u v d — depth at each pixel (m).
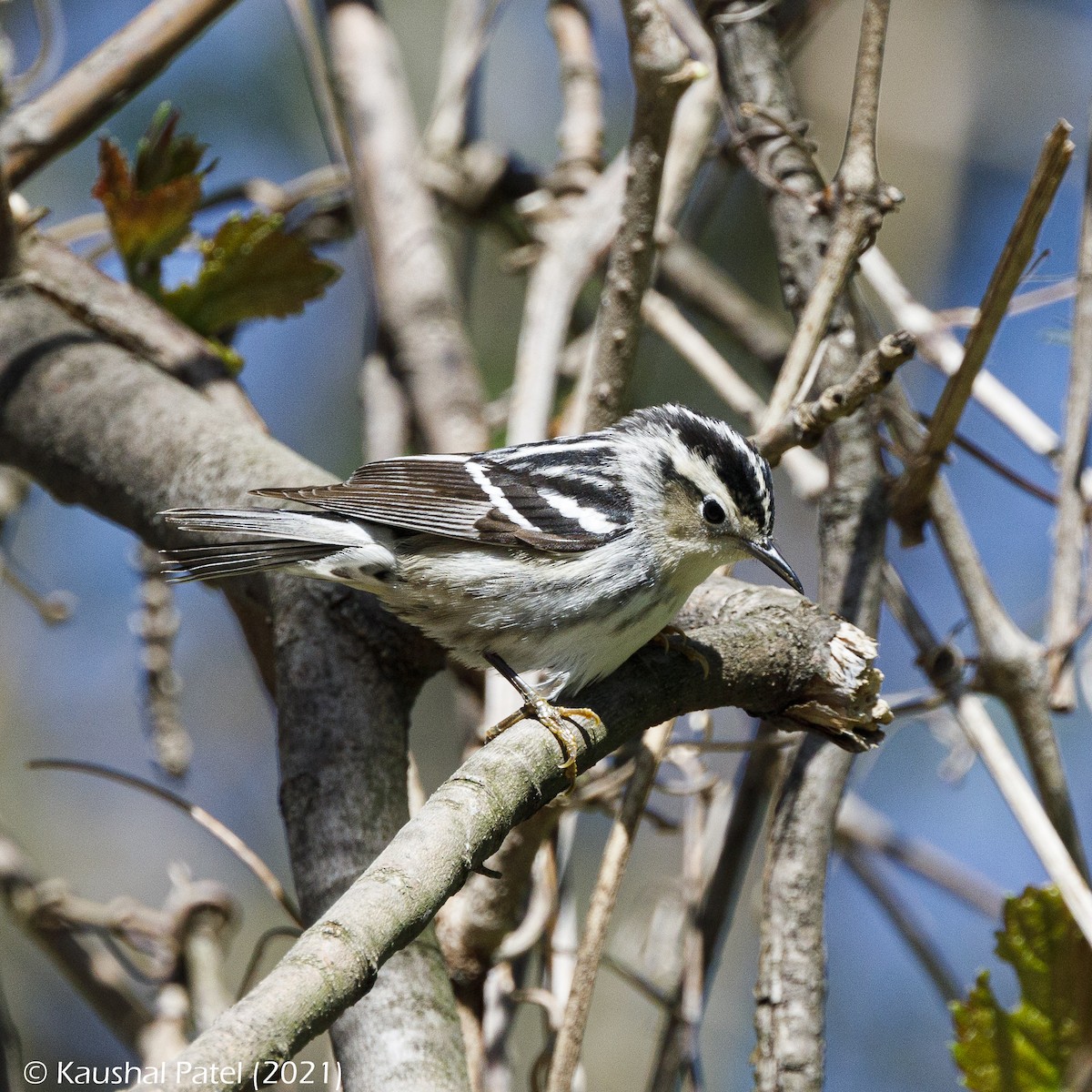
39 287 10.66
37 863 16.41
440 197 13.40
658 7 8.52
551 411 11.92
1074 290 10.02
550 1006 8.61
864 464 8.89
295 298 11.10
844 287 8.68
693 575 9.07
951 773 11.23
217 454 9.25
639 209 9.16
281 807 7.78
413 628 8.50
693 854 9.36
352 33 12.52
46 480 9.98
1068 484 9.13
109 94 10.79
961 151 16.69
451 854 5.86
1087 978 7.79
